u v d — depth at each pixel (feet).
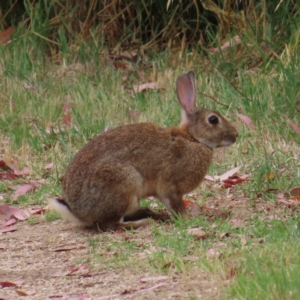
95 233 32.40
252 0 54.65
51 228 33.45
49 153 43.21
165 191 33.24
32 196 38.06
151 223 32.73
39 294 25.38
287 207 34.14
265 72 50.26
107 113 48.14
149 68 55.47
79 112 48.37
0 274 27.61
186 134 33.73
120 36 58.44
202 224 31.73
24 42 56.34
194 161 33.30
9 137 45.62
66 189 32.65
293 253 26.32
